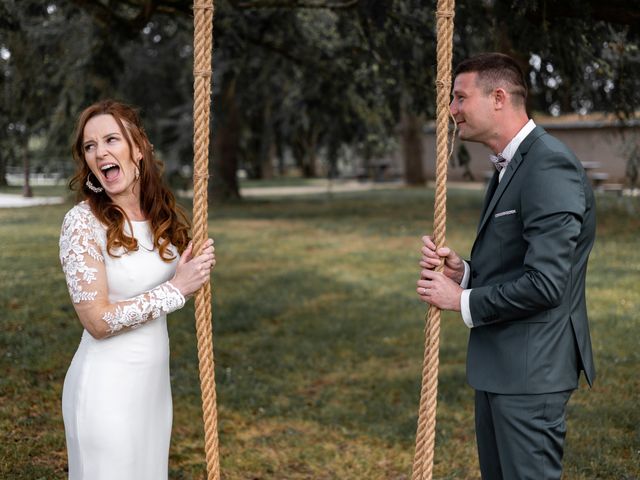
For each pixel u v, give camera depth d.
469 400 5.38
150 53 19.52
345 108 13.77
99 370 2.66
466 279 2.93
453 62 6.89
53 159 17.27
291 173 47.69
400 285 9.38
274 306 8.20
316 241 13.20
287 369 6.23
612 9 4.76
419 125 28.56
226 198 21.48
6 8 6.64
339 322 7.65
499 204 2.72
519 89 2.72
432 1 6.11
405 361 6.47
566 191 2.54
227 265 10.81
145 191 2.79
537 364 2.63
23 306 7.66
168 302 2.61
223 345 6.85
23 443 4.30
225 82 14.65
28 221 14.33
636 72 6.67
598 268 9.63
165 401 2.85
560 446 2.68
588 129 26.95
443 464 4.34
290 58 12.19
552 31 5.14
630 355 6.10
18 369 5.59
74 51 11.29
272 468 4.38
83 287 2.58
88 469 2.67
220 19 7.36
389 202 21.42
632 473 4.01
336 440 4.80
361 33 7.44
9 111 10.12
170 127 18.23
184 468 4.32
